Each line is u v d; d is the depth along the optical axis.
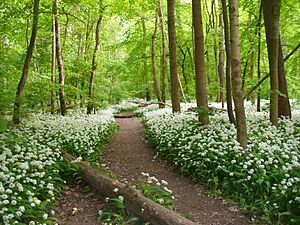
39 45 19.86
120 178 8.36
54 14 14.24
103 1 16.78
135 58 25.73
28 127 11.03
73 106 21.52
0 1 12.42
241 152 7.32
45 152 7.74
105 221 5.52
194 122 11.87
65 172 7.77
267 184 5.88
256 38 14.41
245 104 20.28
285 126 10.11
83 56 20.89
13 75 15.01
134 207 5.56
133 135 15.98
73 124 12.24
